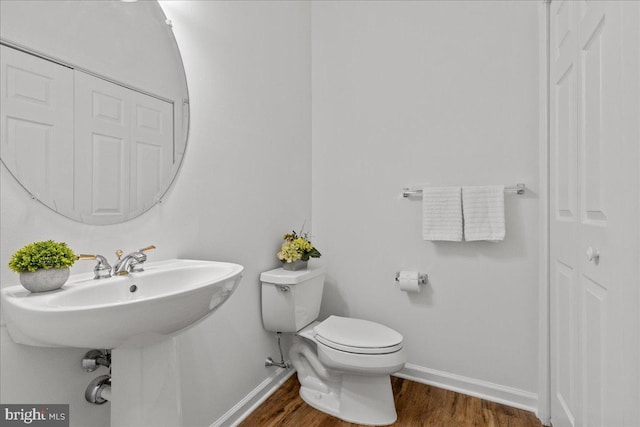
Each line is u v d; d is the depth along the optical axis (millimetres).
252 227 1852
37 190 959
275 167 2062
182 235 1417
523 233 1862
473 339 1981
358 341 1642
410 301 2156
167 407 1009
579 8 1235
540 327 1750
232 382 1687
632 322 780
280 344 2008
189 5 1471
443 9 2068
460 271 2016
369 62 2291
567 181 1392
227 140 1677
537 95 1828
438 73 2080
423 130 2123
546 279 1712
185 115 1430
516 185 1870
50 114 989
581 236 1202
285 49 2176
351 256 2348
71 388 1015
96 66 1110
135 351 947
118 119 1175
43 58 976
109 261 1143
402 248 2180
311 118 2484
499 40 1922
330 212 2422
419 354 2131
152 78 1298
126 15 1211
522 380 1859
